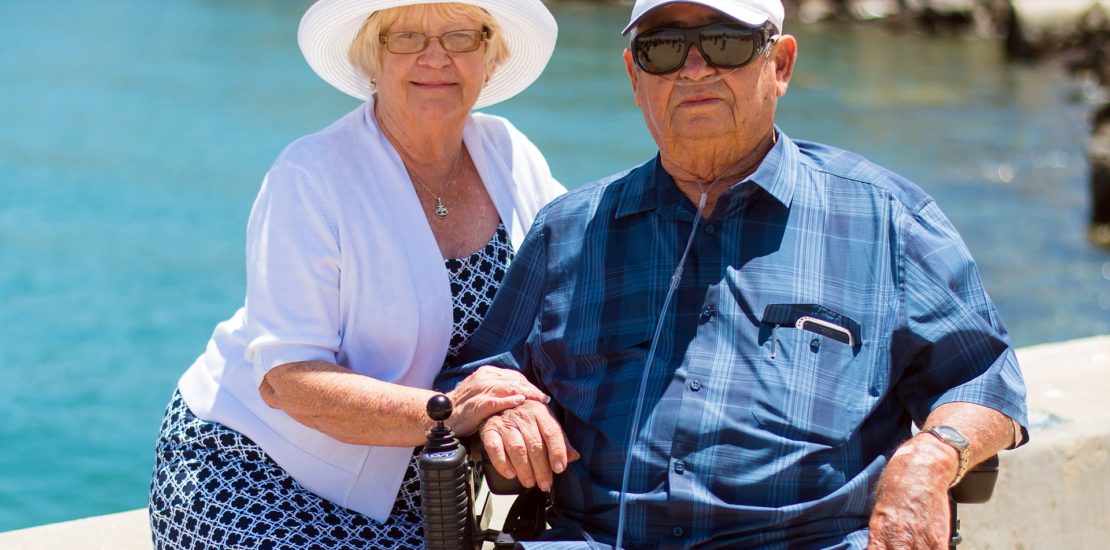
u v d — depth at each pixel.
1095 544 3.27
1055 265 10.89
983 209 12.84
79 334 9.08
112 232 11.46
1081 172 14.55
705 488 2.26
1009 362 2.29
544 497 2.54
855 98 19.08
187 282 10.20
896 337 2.32
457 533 2.23
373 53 2.79
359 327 2.67
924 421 2.30
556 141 15.30
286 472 2.68
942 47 25.73
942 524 2.08
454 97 2.76
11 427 7.52
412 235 2.70
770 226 2.40
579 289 2.52
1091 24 23.64
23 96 17.55
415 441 2.47
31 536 3.19
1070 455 3.20
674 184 2.50
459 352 2.78
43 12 26.27
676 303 2.41
